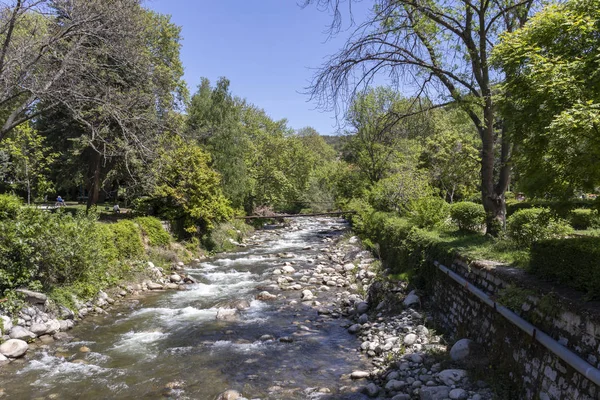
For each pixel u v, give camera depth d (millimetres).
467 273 7730
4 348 7879
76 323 10109
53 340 8961
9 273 9367
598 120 4043
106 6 11617
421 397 5887
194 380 7176
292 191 45406
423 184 20016
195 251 20000
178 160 19641
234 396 6477
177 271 16547
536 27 5742
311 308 11711
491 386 5773
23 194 21656
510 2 10516
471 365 6445
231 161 28156
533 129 5422
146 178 17016
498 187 10758
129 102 12578
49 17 11859
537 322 5184
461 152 23516
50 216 10727
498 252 7945
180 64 22609
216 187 24328
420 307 9766
